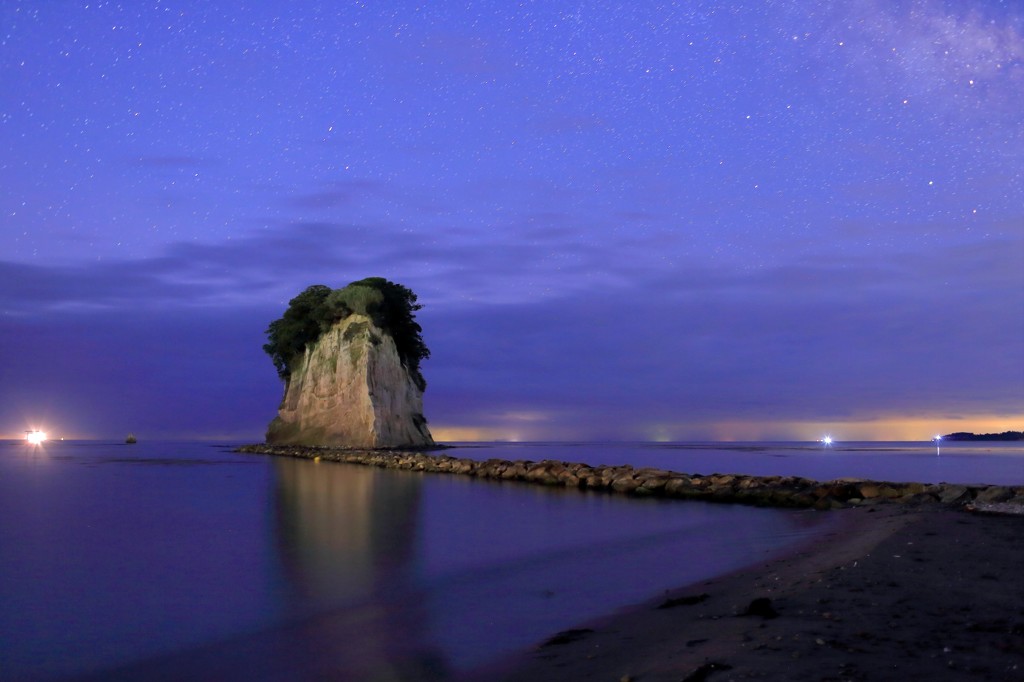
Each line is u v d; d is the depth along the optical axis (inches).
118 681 286.2
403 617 375.9
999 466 2071.9
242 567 509.0
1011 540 493.0
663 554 568.7
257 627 358.6
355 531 698.2
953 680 231.1
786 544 595.8
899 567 408.5
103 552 569.3
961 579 377.4
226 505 944.3
